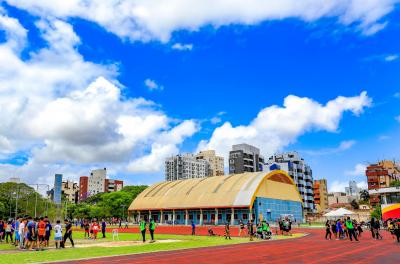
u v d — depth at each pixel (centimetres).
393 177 14825
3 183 10244
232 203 7919
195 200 8681
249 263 1873
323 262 1877
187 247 2912
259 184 8144
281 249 2703
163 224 9025
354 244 3067
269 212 8375
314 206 16250
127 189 14625
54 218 10475
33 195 10462
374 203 14038
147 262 1948
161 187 10325
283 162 14888
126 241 3719
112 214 12400
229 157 16600
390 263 1800
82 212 14112
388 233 4784
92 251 2542
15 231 2953
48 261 1962
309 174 16188
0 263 1856
